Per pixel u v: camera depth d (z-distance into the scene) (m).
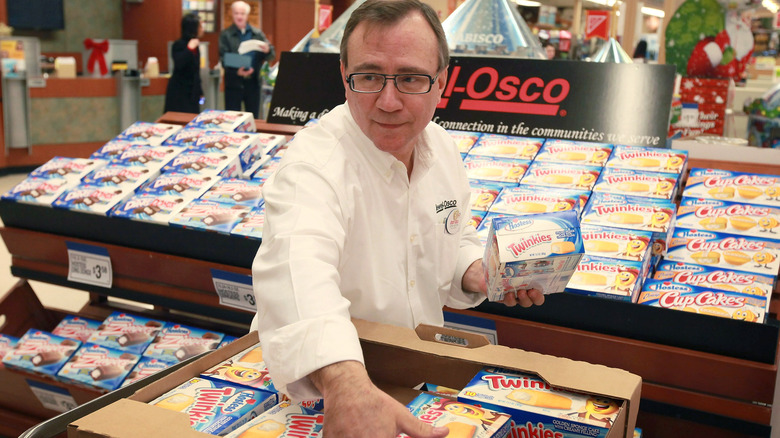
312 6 14.00
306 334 1.01
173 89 8.23
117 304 3.15
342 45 1.26
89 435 0.94
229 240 2.32
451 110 2.87
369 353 1.30
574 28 10.20
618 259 1.98
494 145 2.62
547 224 1.29
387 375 1.30
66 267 2.69
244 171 2.76
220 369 1.28
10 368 2.53
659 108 2.58
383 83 1.20
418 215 1.43
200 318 2.95
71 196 2.60
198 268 2.42
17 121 7.92
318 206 1.22
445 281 1.53
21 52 7.92
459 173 1.58
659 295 1.91
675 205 2.29
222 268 2.37
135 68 9.71
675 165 2.36
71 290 4.46
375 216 1.37
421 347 1.20
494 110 2.80
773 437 1.92
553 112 2.71
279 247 1.16
